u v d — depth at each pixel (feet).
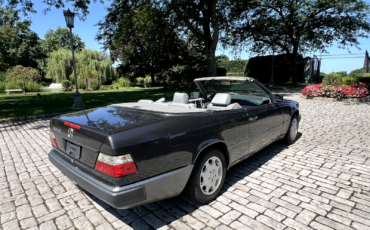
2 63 92.12
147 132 7.00
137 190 6.61
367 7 59.11
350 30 63.05
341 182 10.46
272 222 7.76
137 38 62.75
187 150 7.77
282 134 14.46
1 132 21.38
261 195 9.52
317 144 16.03
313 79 78.43
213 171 9.06
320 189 9.88
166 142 7.23
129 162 6.47
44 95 63.00
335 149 14.90
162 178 7.14
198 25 60.44
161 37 60.49
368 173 11.32
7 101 45.68
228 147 9.59
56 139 9.33
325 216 8.02
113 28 54.39
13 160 14.12
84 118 8.61
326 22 64.18
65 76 103.09
